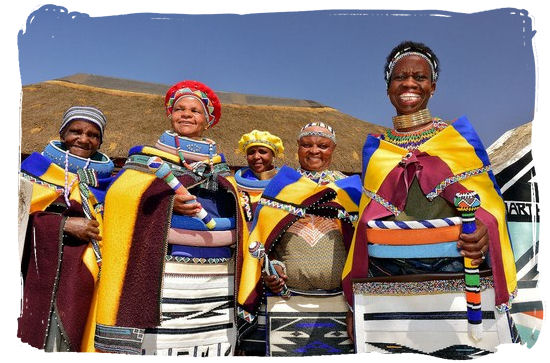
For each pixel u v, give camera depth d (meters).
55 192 2.93
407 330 2.42
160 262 2.52
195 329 2.60
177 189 2.53
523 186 3.10
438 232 2.36
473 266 2.29
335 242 2.74
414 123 2.53
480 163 2.42
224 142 5.24
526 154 3.16
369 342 2.46
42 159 2.98
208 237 2.63
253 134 3.90
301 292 2.75
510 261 2.41
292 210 2.76
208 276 2.64
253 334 2.98
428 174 2.42
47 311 2.73
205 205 2.73
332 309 2.74
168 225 2.54
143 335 2.50
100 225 2.98
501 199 2.46
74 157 3.01
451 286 2.36
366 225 2.47
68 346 2.72
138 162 2.68
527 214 3.06
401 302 2.43
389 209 2.46
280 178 2.88
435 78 2.61
